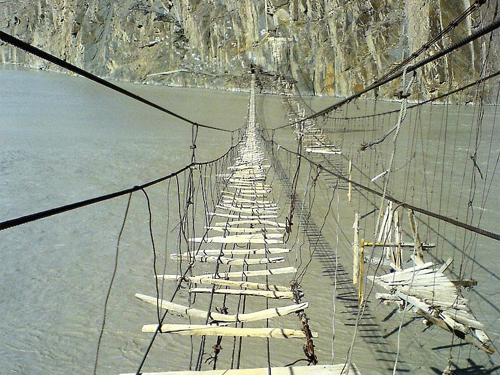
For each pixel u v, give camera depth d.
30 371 6.29
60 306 7.82
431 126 29.28
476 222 12.05
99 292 8.29
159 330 4.10
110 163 17.88
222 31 65.69
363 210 13.00
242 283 5.75
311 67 58.62
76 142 21.91
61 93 47.44
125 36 73.38
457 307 6.00
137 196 13.60
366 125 30.34
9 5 103.44
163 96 50.59
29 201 13.07
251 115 30.27
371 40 53.66
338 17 56.22
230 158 18.06
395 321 7.57
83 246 10.19
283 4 60.06
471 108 40.00
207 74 65.94
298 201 13.76
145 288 8.45
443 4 44.16
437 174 17.08
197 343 6.83
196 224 11.38
